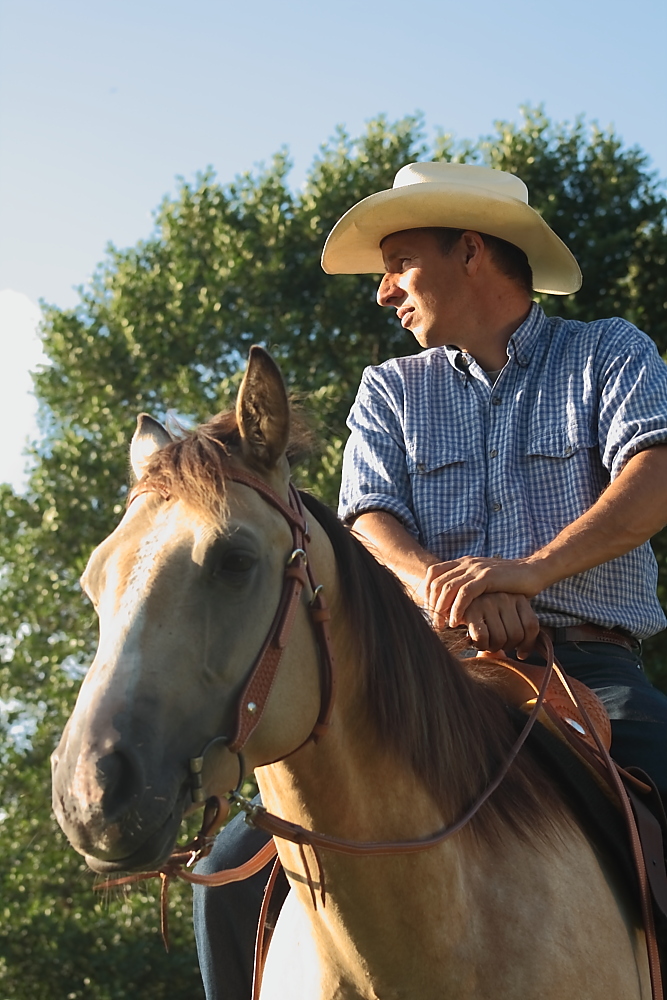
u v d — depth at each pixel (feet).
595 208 44.57
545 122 45.91
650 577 9.50
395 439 9.99
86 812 5.40
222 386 39.47
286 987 7.48
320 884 6.66
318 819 6.75
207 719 5.91
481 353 10.05
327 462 33.50
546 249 10.64
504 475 9.45
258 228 46.26
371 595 7.13
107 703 5.64
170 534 6.05
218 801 5.91
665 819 8.09
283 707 6.28
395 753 6.84
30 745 41.47
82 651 41.16
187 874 6.31
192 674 5.86
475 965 6.80
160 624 5.85
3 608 40.68
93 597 6.24
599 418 9.34
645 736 8.47
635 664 9.27
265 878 9.04
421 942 6.72
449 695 7.33
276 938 7.95
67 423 45.01
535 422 9.54
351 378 41.91
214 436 6.57
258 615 6.16
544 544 9.25
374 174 46.09
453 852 6.90
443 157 45.55
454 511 9.53
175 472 6.14
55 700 39.32
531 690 8.25
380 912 6.67
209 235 46.70
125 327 43.32
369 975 6.80
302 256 44.73
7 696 41.24
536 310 9.98
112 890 6.96
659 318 41.88
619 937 7.36
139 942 37.06
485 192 9.88
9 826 39.88
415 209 10.03
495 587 8.04
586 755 7.95
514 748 7.50
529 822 7.38
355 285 43.04
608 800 8.02
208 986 8.96
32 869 38.04
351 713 6.78
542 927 6.94
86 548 40.09
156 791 5.57
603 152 44.75
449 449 9.71
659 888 7.70
